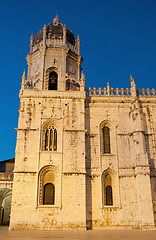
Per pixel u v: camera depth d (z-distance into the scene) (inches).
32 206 1408.7
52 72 1796.3
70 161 1508.4
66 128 1584.6
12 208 1398.9
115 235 1167.0
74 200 1429.6
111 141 1635.1
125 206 1482.5
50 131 1593.3
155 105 1740.9
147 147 1630.2
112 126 1662.2
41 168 1476.4
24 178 1457.9
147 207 1435.8
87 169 1541.6
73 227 1378.0
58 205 1413.6
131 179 1539.1
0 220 1978.3
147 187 1470.2
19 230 1352.1
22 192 1430.9
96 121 1667.1
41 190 1450.5
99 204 1472.7
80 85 1712.6
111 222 1445.6
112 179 1551.4
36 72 1802.4
